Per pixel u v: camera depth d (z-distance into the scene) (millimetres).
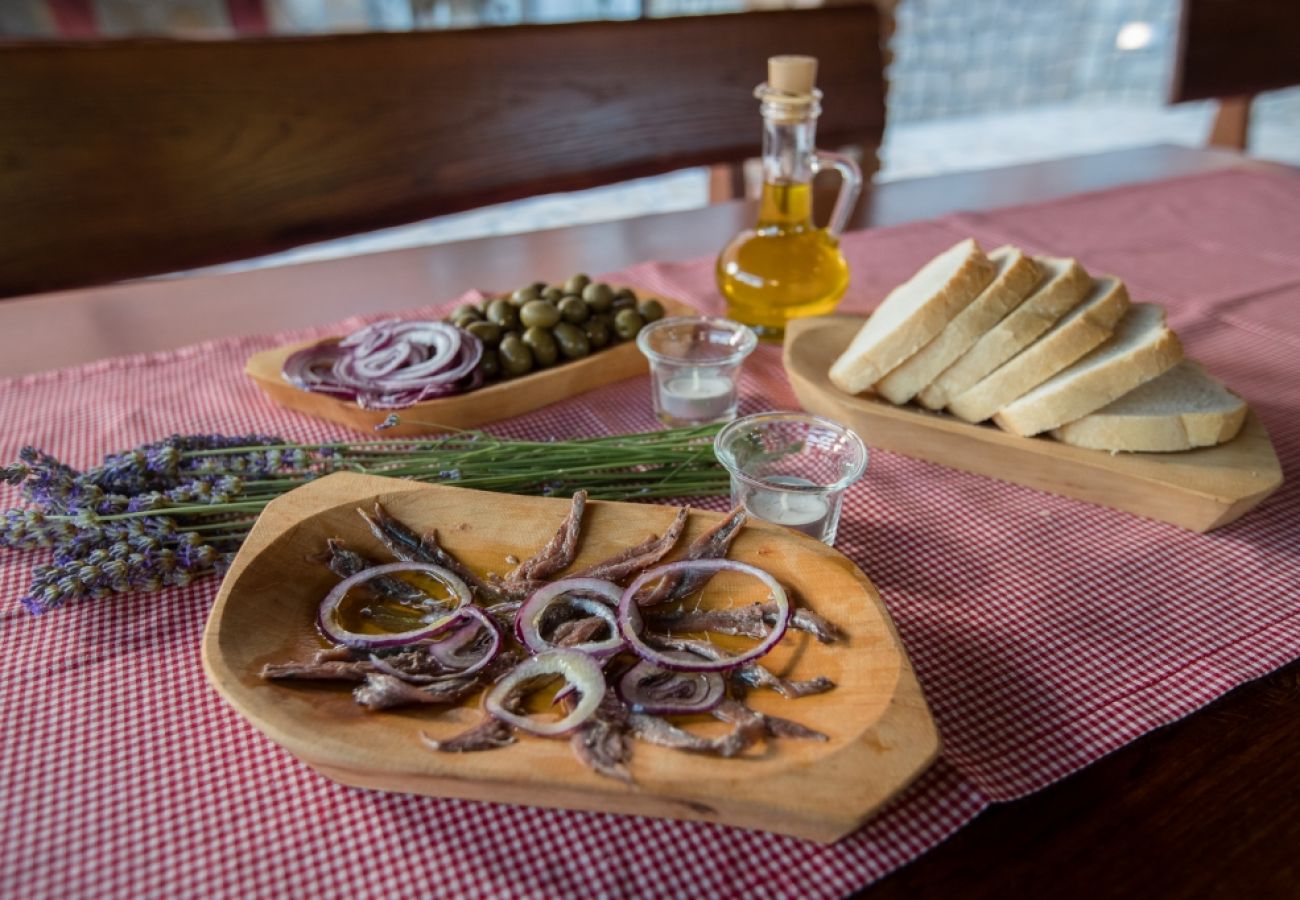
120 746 308
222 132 789
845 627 322
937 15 2529
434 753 274
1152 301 661
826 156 571
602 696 295
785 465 437
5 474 378
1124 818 287
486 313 544
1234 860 276
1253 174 935
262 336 603
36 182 730
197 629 360
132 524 373
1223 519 414
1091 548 412
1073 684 336
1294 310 643
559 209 1961
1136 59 2900
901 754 268
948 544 415
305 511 371
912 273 709
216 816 285
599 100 935
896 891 266
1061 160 1011
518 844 276
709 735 289
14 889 264
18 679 334
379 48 840
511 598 349
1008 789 293
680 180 2145
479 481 416
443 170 878
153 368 566
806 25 1017
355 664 309
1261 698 332
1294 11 1293
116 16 1643
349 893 264
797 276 578
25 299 663
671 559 359
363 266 729
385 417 482
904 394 486
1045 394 441
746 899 263
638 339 500
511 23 898
